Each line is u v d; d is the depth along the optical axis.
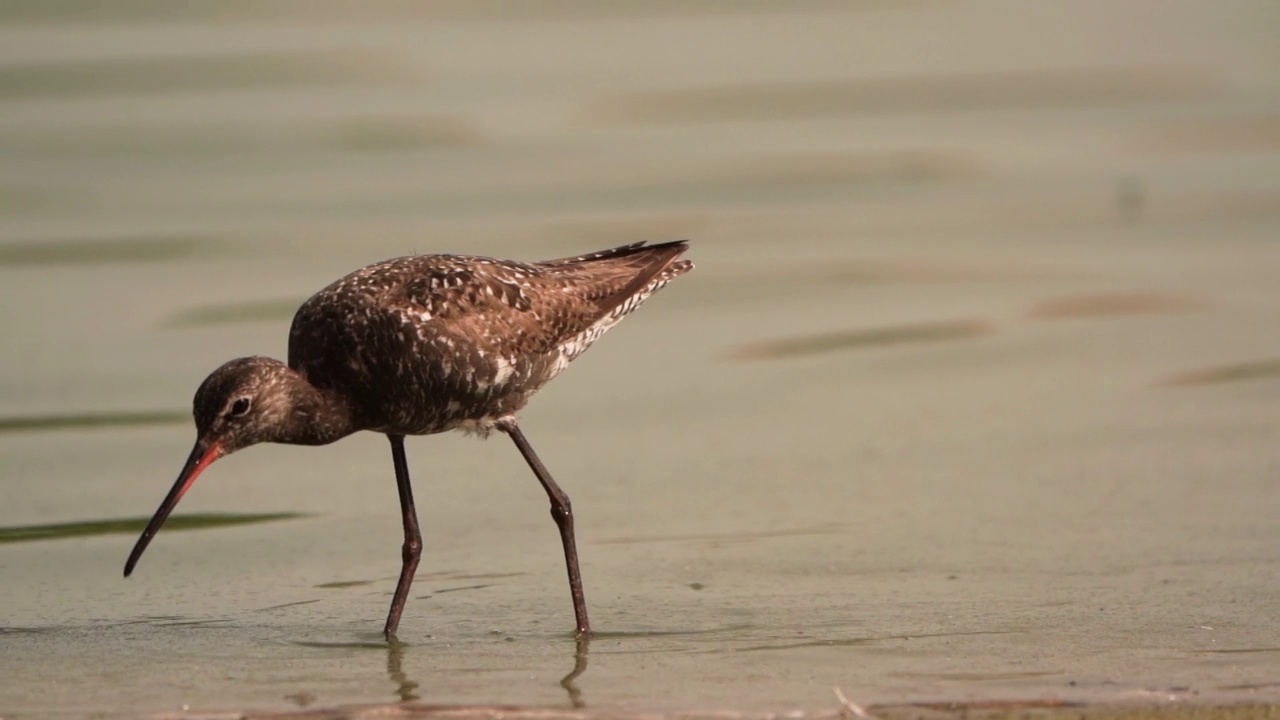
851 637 10.68
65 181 24.05
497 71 29.08
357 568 12.48
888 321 19.22
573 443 15.70
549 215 22.84
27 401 16.50
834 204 23.70
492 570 12.41
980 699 9.42
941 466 14.68
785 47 30.53
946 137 26.41
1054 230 22.39
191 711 9.34
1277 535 12.61
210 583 12.13
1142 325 18.75
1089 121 26.97
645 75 28.98
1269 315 18.88
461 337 10.95
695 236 22.27
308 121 26.59
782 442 15.56
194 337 18.41
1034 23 32.03
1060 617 11.00
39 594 11.86
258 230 22.09
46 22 30.45
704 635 10.80
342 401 10.91
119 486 14.48
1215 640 10.48
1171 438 15.18
